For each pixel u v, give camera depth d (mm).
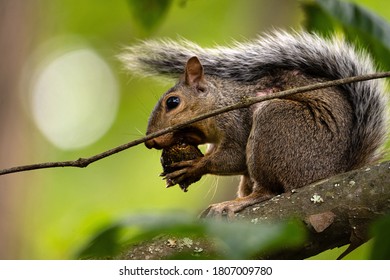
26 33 18156
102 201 22078
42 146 22266
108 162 22641
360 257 12750
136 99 23094
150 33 9109
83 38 23000
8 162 17656
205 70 10883
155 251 7477
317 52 9859
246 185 10391
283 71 10250
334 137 9375
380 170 7582
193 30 21750
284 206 7719
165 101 10555
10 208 17594
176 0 21094
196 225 4367
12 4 17922
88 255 4941
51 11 21344
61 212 21891
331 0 8234
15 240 17562
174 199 21547
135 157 22578
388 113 9547
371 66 9539
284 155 9344
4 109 17656
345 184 7617
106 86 23719
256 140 9469
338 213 7531
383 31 8188
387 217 5559
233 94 10492
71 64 23438
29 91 19141
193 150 10242
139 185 22094
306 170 9312
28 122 18375
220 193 18703
